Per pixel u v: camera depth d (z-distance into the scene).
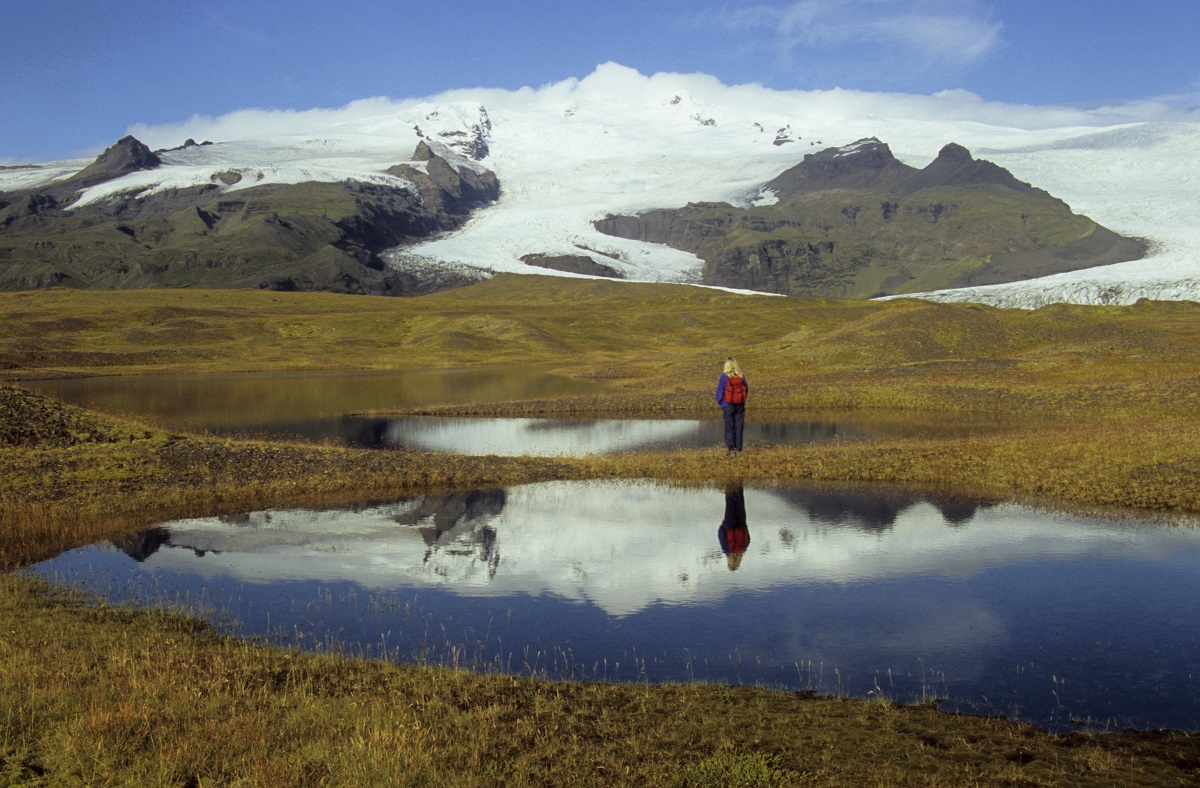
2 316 135.50
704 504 23.45
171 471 26.58
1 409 31.34
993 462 27.34
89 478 25.31
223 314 148.25
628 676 11.63
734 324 148.12
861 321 80.56
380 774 7.86
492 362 106.62
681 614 14.27
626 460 30.02
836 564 17.23
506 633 13.41
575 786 7.98
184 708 9.48
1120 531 19.78
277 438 38.97
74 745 8.34
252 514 22.62
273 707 9.71
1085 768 8.48
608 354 117.75
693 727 9.51
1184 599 14.76
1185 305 135.25
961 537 19.36
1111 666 11.81
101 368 95.25
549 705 10.09
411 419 48.69
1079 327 72.44
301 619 14.14
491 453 34.41
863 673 11.65
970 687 11.11
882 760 8.64
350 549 18.91
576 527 20.83
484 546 19.09
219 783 7.82
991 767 8.47
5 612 13.77
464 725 9.40
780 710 10.12
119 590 15.85
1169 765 8.59
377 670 11.43
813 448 31.27
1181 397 42.31
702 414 49.09
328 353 115.50
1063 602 14.65
